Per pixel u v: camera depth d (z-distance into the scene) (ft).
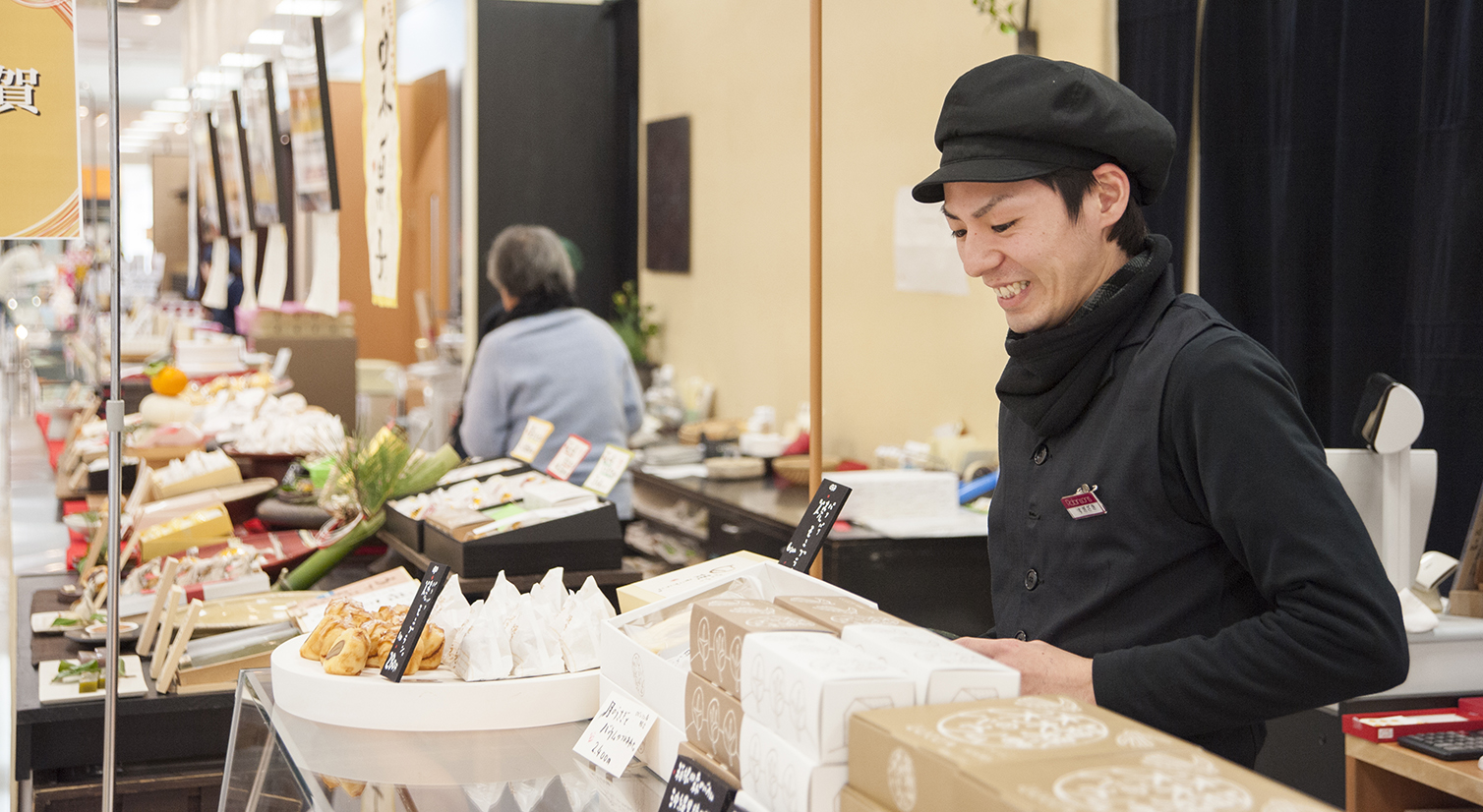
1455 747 6.48
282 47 16.35
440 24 25.44
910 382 15.44
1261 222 10.77
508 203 21.84
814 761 2.96
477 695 4.66
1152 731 2.76
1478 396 8.54
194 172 22.94
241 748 5.15
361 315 28.68
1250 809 2.32
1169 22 11.27
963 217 4.43
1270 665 3.69
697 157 20.62
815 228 6.14
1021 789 2.40
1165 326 4.32
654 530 17.24
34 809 6.79
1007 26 13.28
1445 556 8.14
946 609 12.17
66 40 7.48
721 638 3.56
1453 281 8.64
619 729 4.18
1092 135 4.20
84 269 33.73
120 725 7.04
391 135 9.64
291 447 12.46
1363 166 9.44
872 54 15.97
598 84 22.20
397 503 9.50
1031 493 4.75
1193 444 4.07
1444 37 8.71
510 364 13.35
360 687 4.68
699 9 20.31
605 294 22.54
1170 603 4.25
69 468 15.07
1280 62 10.23
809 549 4.60
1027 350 4.50
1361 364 9.54
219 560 8.94
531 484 9.29
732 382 19.93
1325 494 3.79
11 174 7.42
